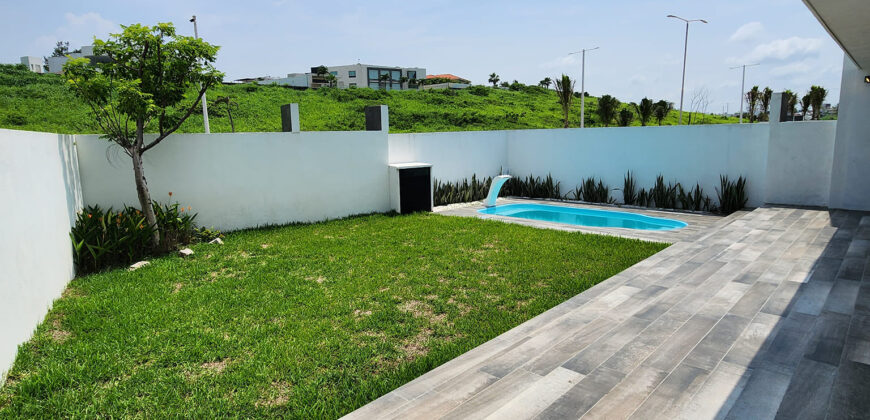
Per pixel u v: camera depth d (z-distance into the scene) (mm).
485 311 4320
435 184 11719
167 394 2947
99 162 7012
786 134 8359
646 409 2281
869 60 6219
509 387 2596
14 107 23578
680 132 10250
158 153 7543
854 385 2391
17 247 3666
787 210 7871
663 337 3164
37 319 4035
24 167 4039
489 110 36781
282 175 8852
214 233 7645
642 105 24031
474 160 12703
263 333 3877
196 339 3775
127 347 3613
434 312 4355
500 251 6488
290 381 3119
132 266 5941
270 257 6426
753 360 2744
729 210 9398
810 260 4871
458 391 2590
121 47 6477
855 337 2984
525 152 13188
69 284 5262
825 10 3961
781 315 3424
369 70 74125
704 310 3625
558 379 2654
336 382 3107
